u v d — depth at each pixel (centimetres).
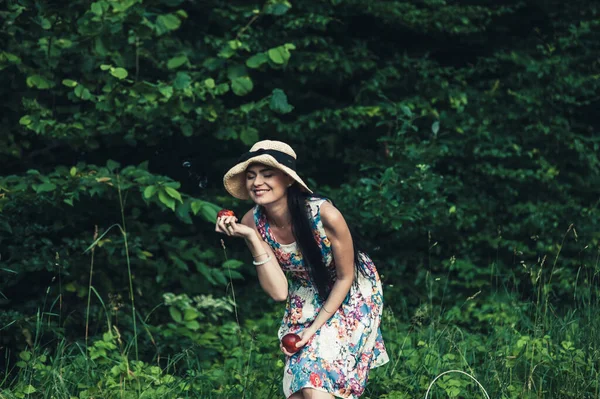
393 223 565
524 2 721
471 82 720
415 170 590
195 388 410
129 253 518
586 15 731
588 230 669
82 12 526
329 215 296
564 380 418
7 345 465
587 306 518
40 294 501
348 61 639
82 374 414
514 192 677
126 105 509
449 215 630
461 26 677
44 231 479
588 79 695
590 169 714
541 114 690
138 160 619
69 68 527
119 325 496
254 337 451
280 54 522
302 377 295
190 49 588
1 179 467
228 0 627
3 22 488
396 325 542
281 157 296
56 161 580
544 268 660
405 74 671
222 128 555
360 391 309
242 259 620
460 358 455
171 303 508
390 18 661
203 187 642
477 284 625
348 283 303
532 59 700
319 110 652
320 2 639
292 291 321
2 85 504
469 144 666
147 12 539
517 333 492
